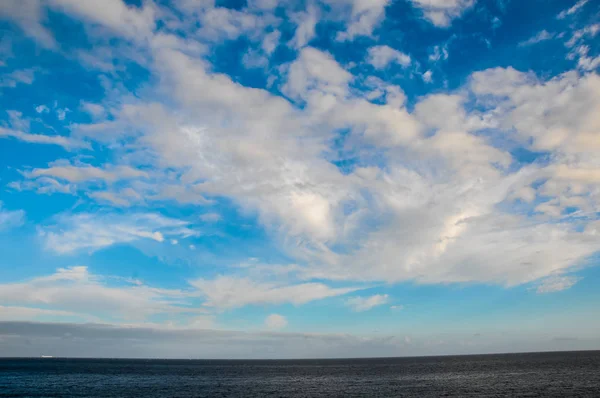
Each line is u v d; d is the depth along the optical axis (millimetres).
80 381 116812
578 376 108562
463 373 138375
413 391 85062
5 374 144000
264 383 111812
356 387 96812
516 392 78312
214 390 92875
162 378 133375
